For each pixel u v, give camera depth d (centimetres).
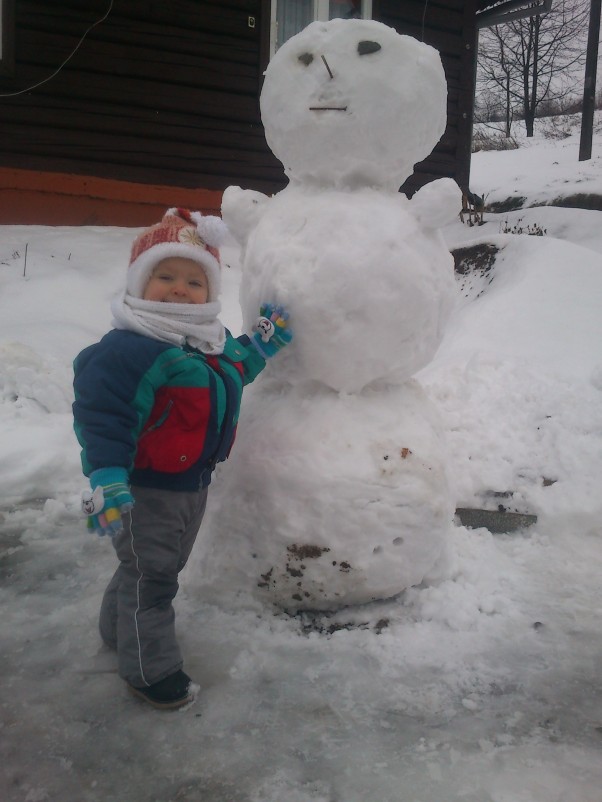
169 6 827
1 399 429
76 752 176
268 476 230
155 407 192
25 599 252
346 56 232
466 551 289
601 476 329
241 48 875
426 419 252
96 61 801
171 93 845
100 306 626
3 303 598
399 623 236
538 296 526
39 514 327
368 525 226
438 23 1012
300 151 243
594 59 1953
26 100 773
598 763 173
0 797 161
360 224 227
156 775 168
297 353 232
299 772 169
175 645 198
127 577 201
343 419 235
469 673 210
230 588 242
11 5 746
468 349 481
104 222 830
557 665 215
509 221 961
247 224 256
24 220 788
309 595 234
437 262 238
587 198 1384
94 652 220
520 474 338
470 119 1047
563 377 414
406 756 175
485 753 176
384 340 229
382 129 235
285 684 204
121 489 173
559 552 297
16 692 200
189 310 199
